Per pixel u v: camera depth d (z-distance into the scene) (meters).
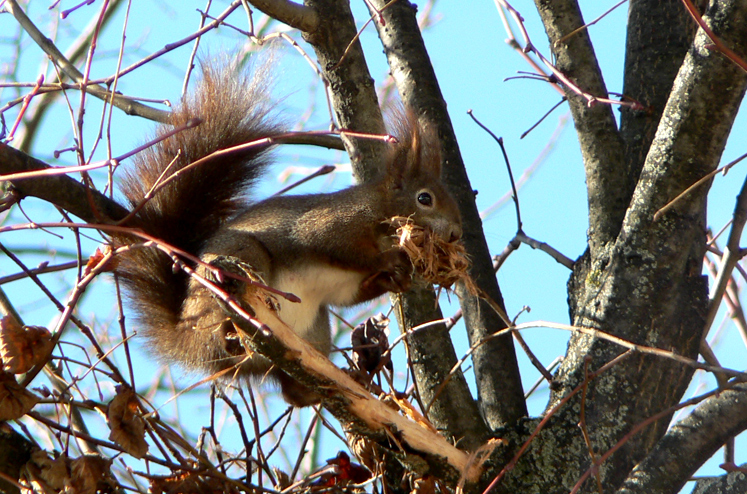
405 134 10.22
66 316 6.71
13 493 6.94
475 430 9.20
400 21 11.53
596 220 9.64
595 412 7.59
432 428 7.81
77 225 5.77
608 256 8.52
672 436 7.78
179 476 7.66
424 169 10.02
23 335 6.81
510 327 7.39
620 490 7.50
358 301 9.91
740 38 7.37
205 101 9.84
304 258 9.73
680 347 7.74
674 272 7.80
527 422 7.88
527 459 7.57
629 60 10.87
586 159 10.01
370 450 7.94
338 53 10.91
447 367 9.60
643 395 7.62
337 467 8.40
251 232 9.73
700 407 7.99
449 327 10.66
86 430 8.37
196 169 9.71
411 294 9.92
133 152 5.56
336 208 9.78
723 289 7.58
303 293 9.70
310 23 10.83
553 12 10.41
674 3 10.75
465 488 7.57
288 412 8.73
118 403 7.09
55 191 7.85
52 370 8.37
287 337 6.86
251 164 10.05
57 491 6.82
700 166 7.70
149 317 9.34
